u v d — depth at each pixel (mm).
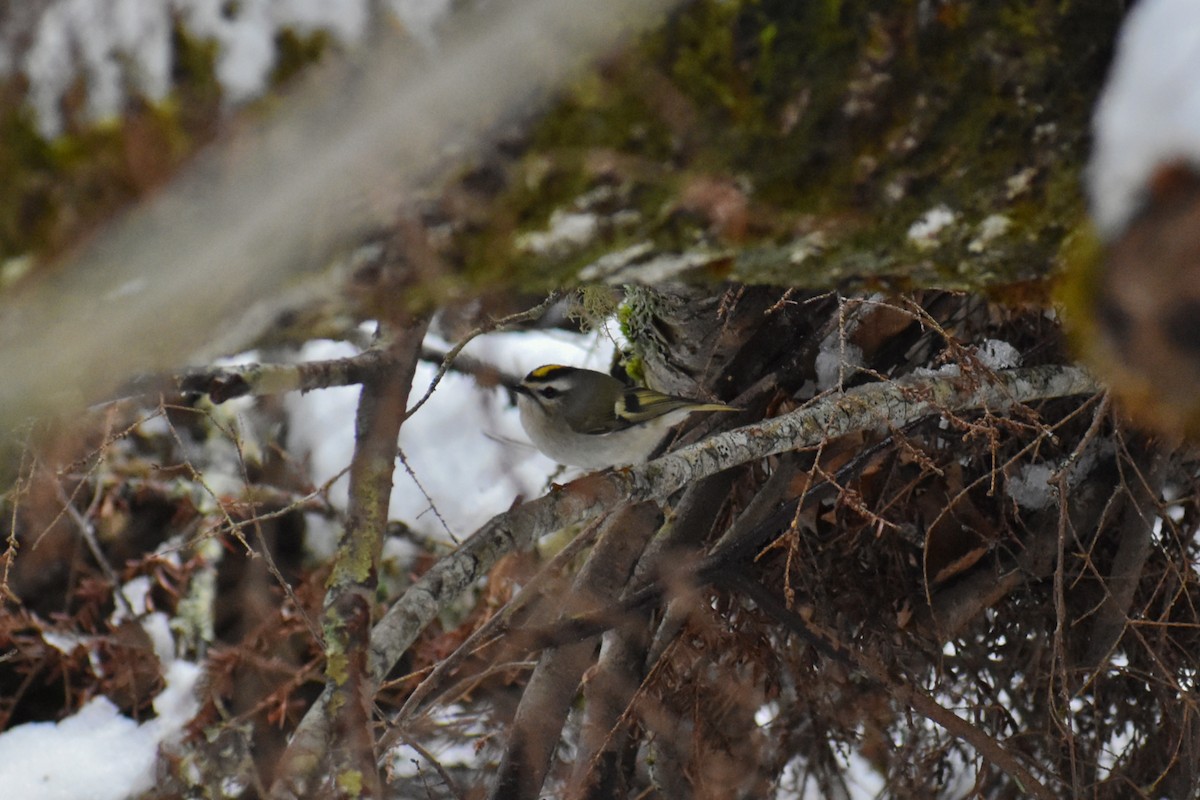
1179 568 10078
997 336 10422
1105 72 4992
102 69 4203
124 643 11648
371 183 4383
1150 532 9898
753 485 11031
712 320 10859
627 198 4855
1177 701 10195
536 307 9141
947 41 4883
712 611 10125
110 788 10875
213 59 4219
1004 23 4871
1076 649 10977
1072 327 5762
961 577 10711
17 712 12172
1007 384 9312
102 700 11906
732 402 10820
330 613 6828
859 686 11305
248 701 11516
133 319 4559
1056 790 11008
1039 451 10648
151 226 4270
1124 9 4934
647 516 10500
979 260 5703
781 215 5121
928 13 4836
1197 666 10023
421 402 7598
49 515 9055
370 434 7320
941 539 10461
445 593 7504
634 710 10055
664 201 4926
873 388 9133
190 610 12523
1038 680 10969
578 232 4945
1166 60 4637
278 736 11570
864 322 10305
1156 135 4496
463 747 12547
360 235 4582
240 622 12898
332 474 14070
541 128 4492
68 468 7535
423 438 14711
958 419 8633
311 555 13516
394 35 4234
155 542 13078
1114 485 10539
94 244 4250
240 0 4262
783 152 4926
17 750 11258
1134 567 10055
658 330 11289
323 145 4238
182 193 4234
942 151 5105
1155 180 4426
